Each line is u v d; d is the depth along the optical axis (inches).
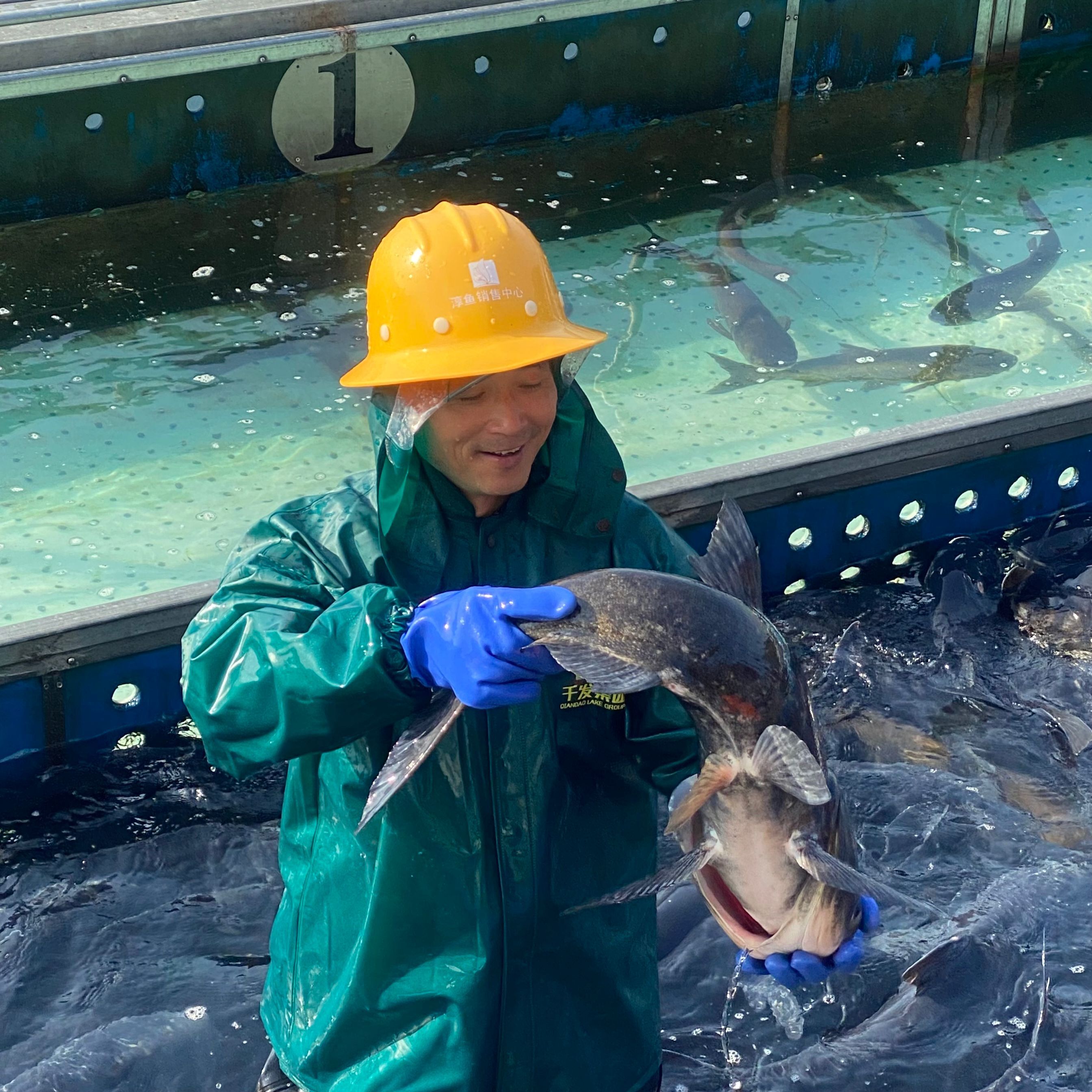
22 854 143.4
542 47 270.7
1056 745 160.4
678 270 239.0
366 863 86.4
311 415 196.4
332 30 249.6
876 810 151.6
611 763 91.8
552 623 72.9
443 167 269.9
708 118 295.0
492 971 86.4
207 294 224.8
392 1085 87.7
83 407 195.5
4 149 234.2
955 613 184.5
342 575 83.2
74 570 163.6
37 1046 121.0
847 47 303.9
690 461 187.9
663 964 130.9
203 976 129.6
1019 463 197.2
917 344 219.3
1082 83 317.1
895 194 268.8
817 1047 121.7
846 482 186.2
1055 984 128.1
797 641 178.4
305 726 74.5
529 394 80.4
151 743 158.9
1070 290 236.2
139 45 235.9
